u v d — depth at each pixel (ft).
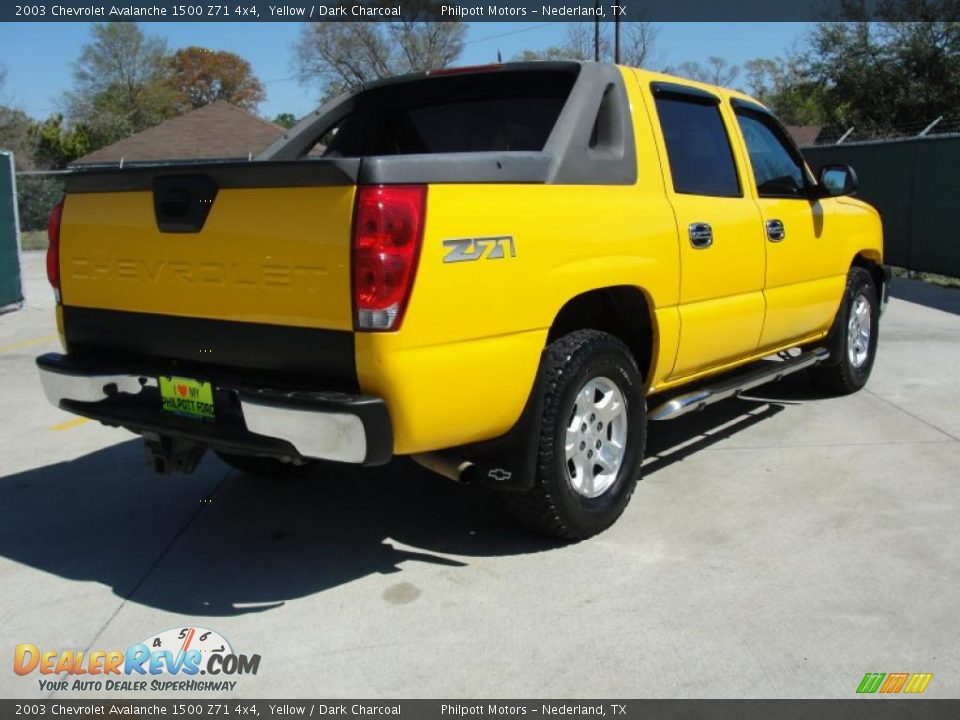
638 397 13.73
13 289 39.32
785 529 13.66
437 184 10.45
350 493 15.70
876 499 14.83
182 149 113.09
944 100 96.99
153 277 11.92
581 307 14.11
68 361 12.96
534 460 12.13
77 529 14.30
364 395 10.32
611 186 13.23
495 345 11.19
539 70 14.49
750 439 18.26
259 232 10.75
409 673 10.04
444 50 137.39
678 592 11.73
